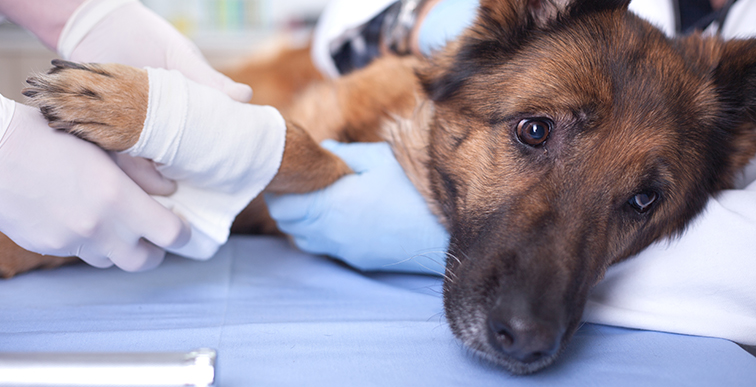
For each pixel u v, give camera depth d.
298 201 0.62
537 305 0.50
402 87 0.73
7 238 0.59
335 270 0.66
